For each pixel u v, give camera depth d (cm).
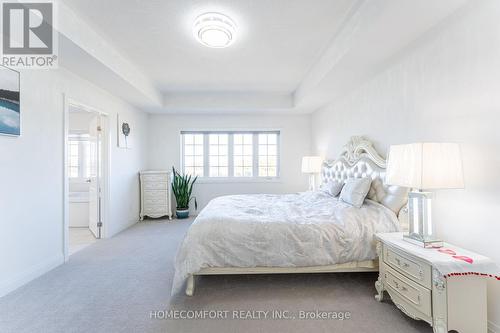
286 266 212
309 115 546
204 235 213
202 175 556
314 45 282
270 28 246
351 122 360
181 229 428
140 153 500
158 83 416
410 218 188
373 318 181
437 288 149
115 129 403
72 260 291
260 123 545
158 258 297
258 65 339
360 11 210
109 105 384
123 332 165
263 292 218
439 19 186
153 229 428
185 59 319
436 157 167
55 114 273
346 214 236
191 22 235
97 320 178
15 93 222
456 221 186
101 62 265
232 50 294
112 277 247
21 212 231
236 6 211
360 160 313
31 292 217
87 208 459
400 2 167
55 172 273
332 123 427
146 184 495
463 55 178
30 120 241
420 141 223
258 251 212
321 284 232
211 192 548
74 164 538
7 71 215
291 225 221
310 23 237
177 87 436
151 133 538
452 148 169
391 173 192
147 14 222
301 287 226
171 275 251
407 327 171
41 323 175
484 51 163
